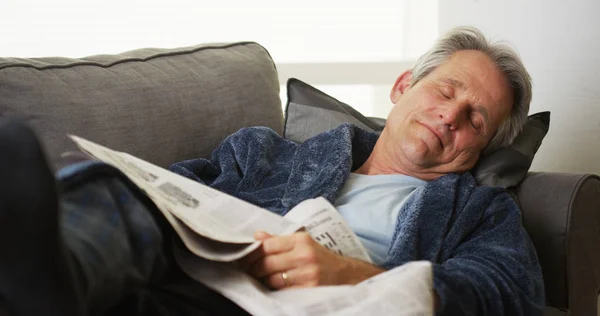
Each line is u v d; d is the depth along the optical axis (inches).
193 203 40.7
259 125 68.7
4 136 24.7
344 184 60.4
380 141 63.8
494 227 54.1
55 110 54.6
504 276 48.4
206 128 64.5
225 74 67.8
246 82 68.9
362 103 96.1
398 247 51.6
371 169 63.7
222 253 36.6
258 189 59.6
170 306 37.0
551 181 58.2
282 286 40.2
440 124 59.5
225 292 35.9
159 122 60.8
